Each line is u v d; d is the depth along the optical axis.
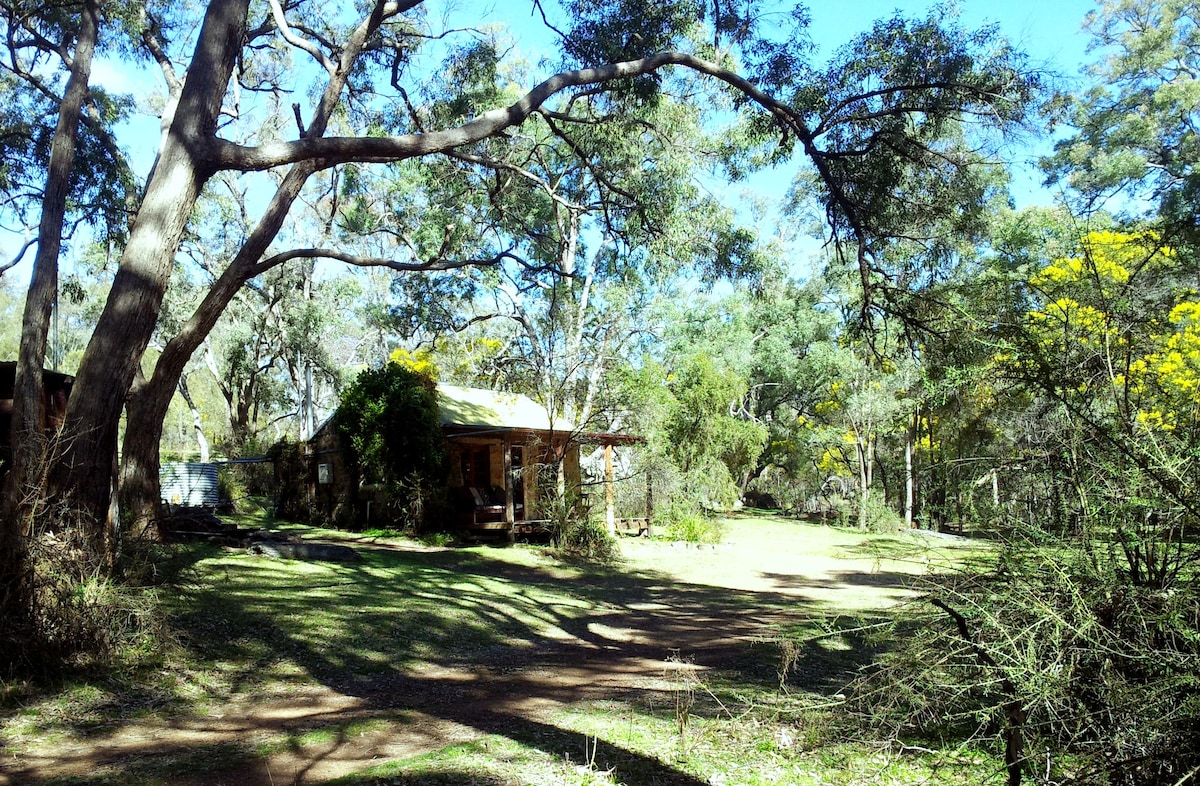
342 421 23.55
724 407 33.62
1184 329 12.45
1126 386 4.14
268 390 51.31
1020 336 4.52
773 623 12.45
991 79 12.24
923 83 12.50
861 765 4.94
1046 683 3.71
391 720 6.85
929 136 13.57
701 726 6.16
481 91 18.23
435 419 23.05
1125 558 4.08
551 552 21.06
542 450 25.39
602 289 30.25
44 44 16.59
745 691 7.48
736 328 41.62
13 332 57.47
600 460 32.09
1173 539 3.93
